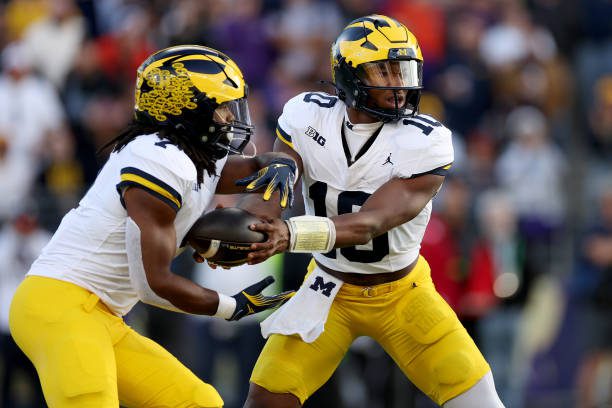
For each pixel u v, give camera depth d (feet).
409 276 54.03
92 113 103.91
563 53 123.34
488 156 105.81
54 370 47.57
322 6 116.47
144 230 47.19
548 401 92.22
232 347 91.35
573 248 104.42
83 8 112.06
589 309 92.12
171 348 83.56
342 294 53.93
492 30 120.16
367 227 50.01
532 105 114.93
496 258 92.48
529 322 94.07
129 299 50.14
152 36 108.27
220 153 50.39
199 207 49.42
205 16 102.99
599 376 91.20
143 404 50.16
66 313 48.16
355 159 52.21
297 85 108.17
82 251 48.83
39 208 94.63
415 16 117.39
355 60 51.19
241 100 49.93
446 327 53.36
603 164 113.80
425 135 51.62
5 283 87.61
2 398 88.02
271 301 50.62
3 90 99.45
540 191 106.11
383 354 85.56
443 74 115.34
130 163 47.57
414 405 86.74
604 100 116.26
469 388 52.85
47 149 99.71
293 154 53.16
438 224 87.40
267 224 49.03
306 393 53.83
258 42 112.78
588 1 126.41
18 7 112.57
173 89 48.65
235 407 90.17
